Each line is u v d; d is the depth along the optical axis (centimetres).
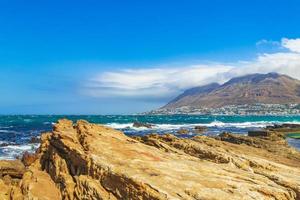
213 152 2689
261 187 1722
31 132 9388
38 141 6494
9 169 2711
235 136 5019
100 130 2503
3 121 16050
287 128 10212
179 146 2975
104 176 1784
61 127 2630
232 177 1861
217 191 1622
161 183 1647
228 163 2520
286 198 1730
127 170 1761
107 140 2272
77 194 1831
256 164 2486
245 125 14775
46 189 1998
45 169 2352
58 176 2070
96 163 1864
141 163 1900
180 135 8850
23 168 2784
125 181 1673
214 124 15775
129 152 2080
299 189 1916
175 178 1720
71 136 2302
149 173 1756
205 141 3812
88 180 1822
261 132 6153
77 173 2011
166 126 13762
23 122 15100
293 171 2411
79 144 2233
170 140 3256
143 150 2169
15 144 6091
